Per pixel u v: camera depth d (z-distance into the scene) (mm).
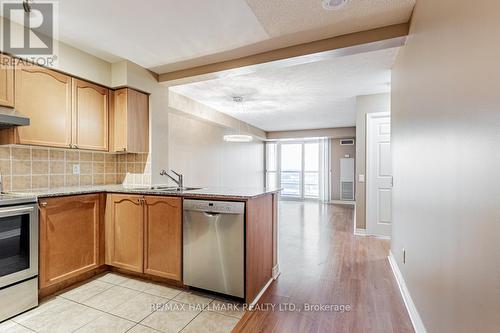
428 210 1622
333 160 8734
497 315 848
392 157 3068
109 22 2168
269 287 2438
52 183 2707
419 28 1827
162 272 2420
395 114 2877
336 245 3768
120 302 2137
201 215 2234
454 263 1210
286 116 6262
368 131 4262
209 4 1921
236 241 2105
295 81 3676
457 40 1188
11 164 2385
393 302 2172
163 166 3365
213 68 2980
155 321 1877
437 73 1463
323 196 8828
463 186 1121
